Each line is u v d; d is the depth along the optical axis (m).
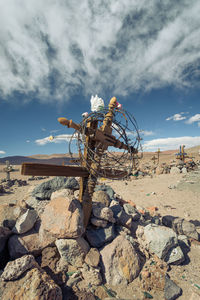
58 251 3.01
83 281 2.61
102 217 3.38
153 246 3.29
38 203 3.83
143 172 21.62
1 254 2.84
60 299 2.15
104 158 3.29
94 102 3.40
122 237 3.28
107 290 2.48
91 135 3.02
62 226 2.81
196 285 2.70
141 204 8.93
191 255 3.63
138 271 2.90
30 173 2.28
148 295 2.45
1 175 24.45
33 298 1.90
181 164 22.69
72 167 2.91
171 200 9.37
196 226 5.80
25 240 2.93
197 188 10.98
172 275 2.96
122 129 3.23
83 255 2.81
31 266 2.36
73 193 4.20
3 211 3.42
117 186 14.41
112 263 2.83
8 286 2.09
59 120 2.65
